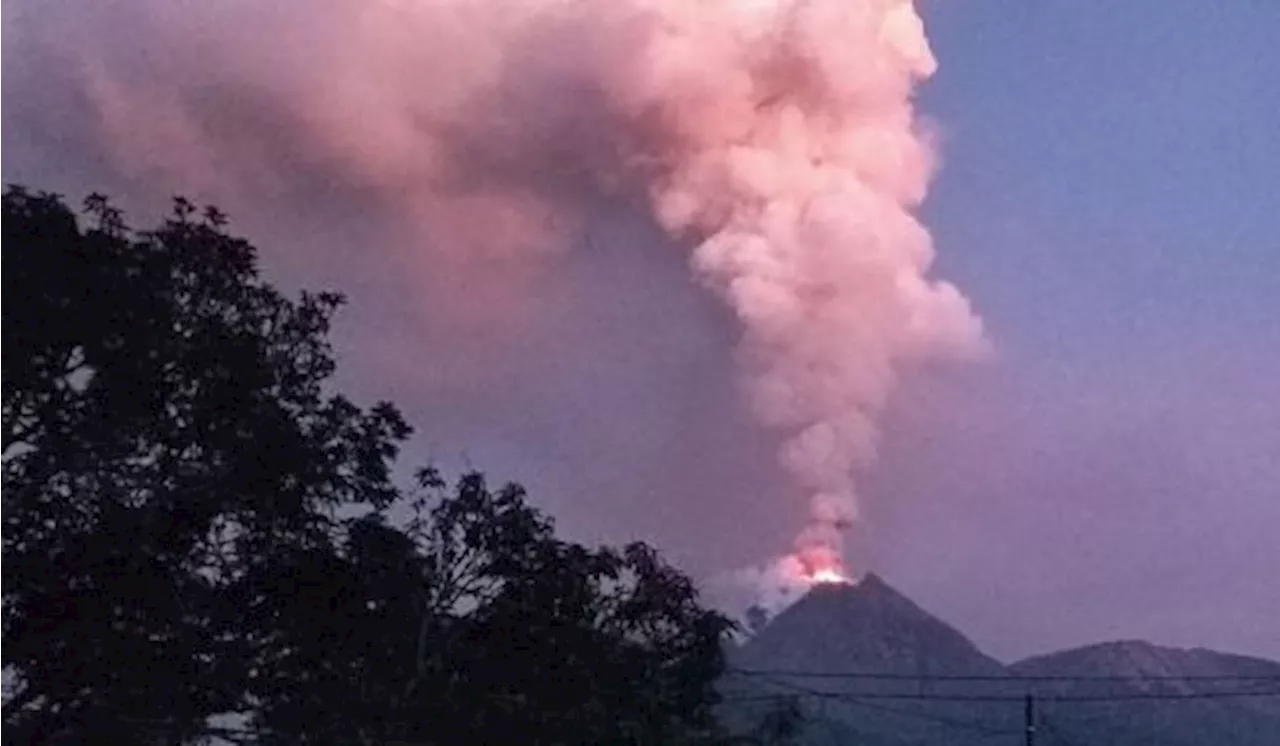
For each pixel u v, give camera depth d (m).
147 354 20.67
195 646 20.84
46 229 20.48
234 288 21.58
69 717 20.81
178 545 20.44
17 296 20.27
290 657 21.58
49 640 20.33
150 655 20.59
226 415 20.98
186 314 21.22
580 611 22.55
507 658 22.30
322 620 21.52
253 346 21.17
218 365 21.00
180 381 20.94
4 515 19.84
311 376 21.94
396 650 22.02
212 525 21.00
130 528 19.91
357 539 21.61
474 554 22.53
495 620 22.38
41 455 20.27
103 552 19.83
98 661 20.50
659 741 23.36
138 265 20.83
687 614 23.53
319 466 21.28
